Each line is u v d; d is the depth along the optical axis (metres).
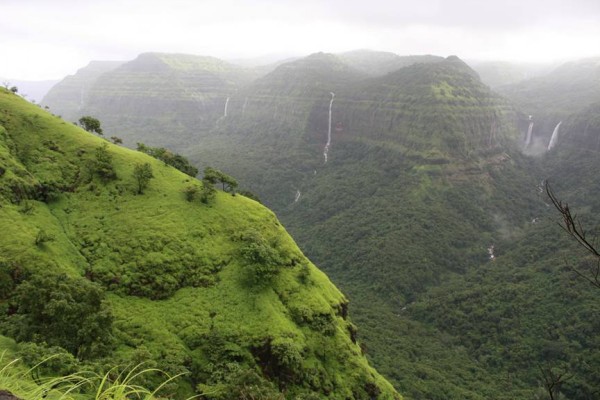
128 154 89.50
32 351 30.30
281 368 60.50
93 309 41.09
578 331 108.56
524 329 117.31
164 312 62.75
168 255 69.38
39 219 67.69
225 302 66.00
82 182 78.94
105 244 68.94
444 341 120.25
